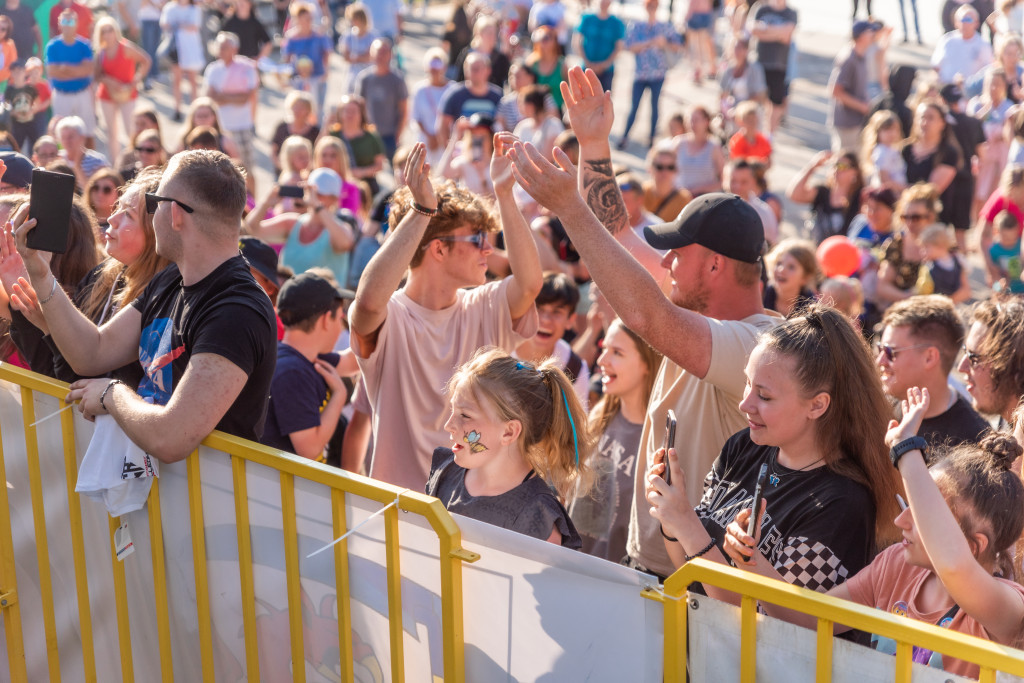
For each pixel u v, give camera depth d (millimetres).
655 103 12234
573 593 2053
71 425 2762
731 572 1852
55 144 7223
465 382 2549
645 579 1949
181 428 2348
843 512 2203
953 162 8609
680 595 1921
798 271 5520
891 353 3340
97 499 2646
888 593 2168
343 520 2314
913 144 8680
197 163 2504
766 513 2311
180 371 2535
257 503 2465
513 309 3309
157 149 7453
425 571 2232
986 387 3262
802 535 2221
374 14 13609
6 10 8375
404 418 3238
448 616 2188
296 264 6637
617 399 3584
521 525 2492
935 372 3314
